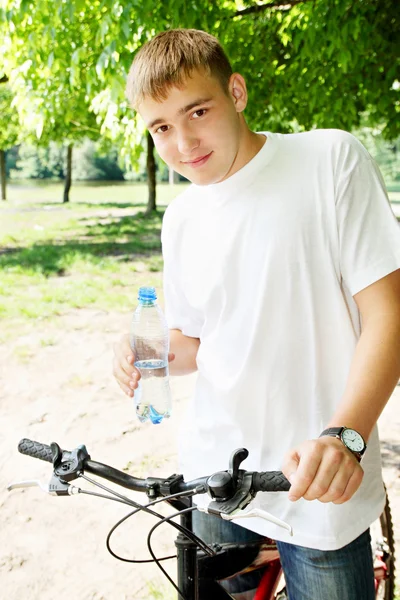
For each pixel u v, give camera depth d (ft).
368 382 4.42
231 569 5.74
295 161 5.13
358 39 18.93
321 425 5.19
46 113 19.66
